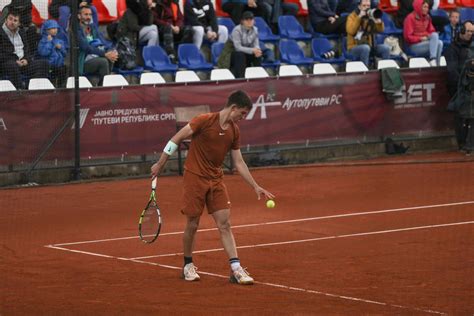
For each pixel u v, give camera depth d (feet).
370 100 140.97
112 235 85.05
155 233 66.28
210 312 56.65
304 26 167.63
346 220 91.86
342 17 157.89
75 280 66.59
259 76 137.18
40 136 116.88
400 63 159.12
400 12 167.32
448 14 176.04
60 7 130.11
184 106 125.39
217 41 149.59
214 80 127.24
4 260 74.23
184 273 66.39
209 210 65.62
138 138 123.24
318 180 118.83
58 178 118.73
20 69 122.42
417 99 145.18
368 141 141.28
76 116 118.32
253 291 62.64
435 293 61.93
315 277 67.10
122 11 149.07
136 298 60.70
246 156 130.62
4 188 113.70
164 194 109.09
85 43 129.29
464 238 82.58
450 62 145.48
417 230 86.58
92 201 104.78
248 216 94.22
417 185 114.42
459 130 144.87
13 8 121.29
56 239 83.41
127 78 137.39
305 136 135.33
